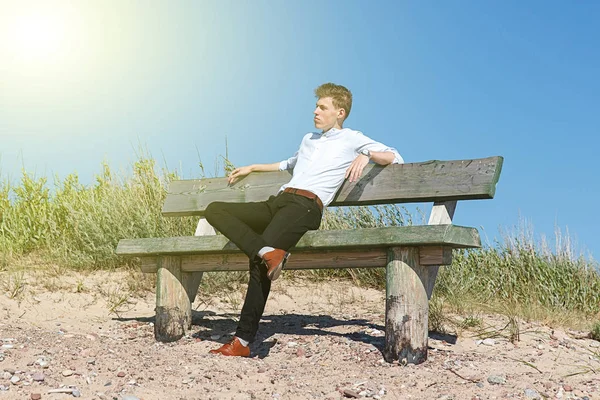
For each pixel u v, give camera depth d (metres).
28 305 4.92
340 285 6.32
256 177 4.68
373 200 4.07
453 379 3.31
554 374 3.55
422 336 3.60
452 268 6.39
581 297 6.72
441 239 3.37
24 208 7.12
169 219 6.67
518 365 3.70
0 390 2.72
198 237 4.18
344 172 4.06
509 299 6.41
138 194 7.04
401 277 3.59
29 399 2.65
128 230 6.43
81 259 6.14
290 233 3.74
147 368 3.30
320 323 4.80
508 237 7.25
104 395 2.76
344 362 3.66
